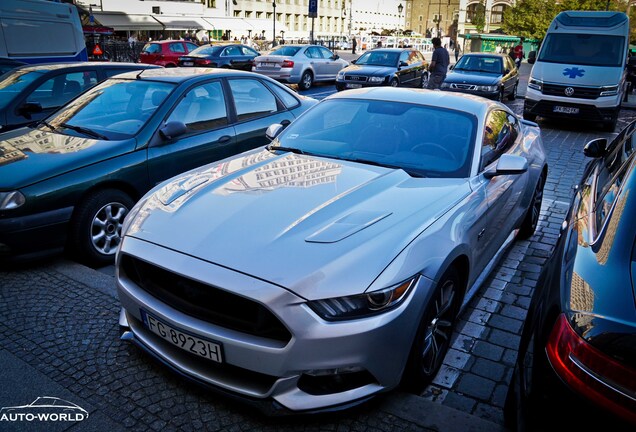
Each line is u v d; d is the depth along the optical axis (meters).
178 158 4.91
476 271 3.49
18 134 4.88
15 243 3.87
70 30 12.00
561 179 7.80
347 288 2.33
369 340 2.34
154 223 2.83
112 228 4.45
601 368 1.66
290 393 2.37
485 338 3.49
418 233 2.71
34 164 4.10
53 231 4.02
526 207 4.78
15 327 3.29
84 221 4.20
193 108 5.19
